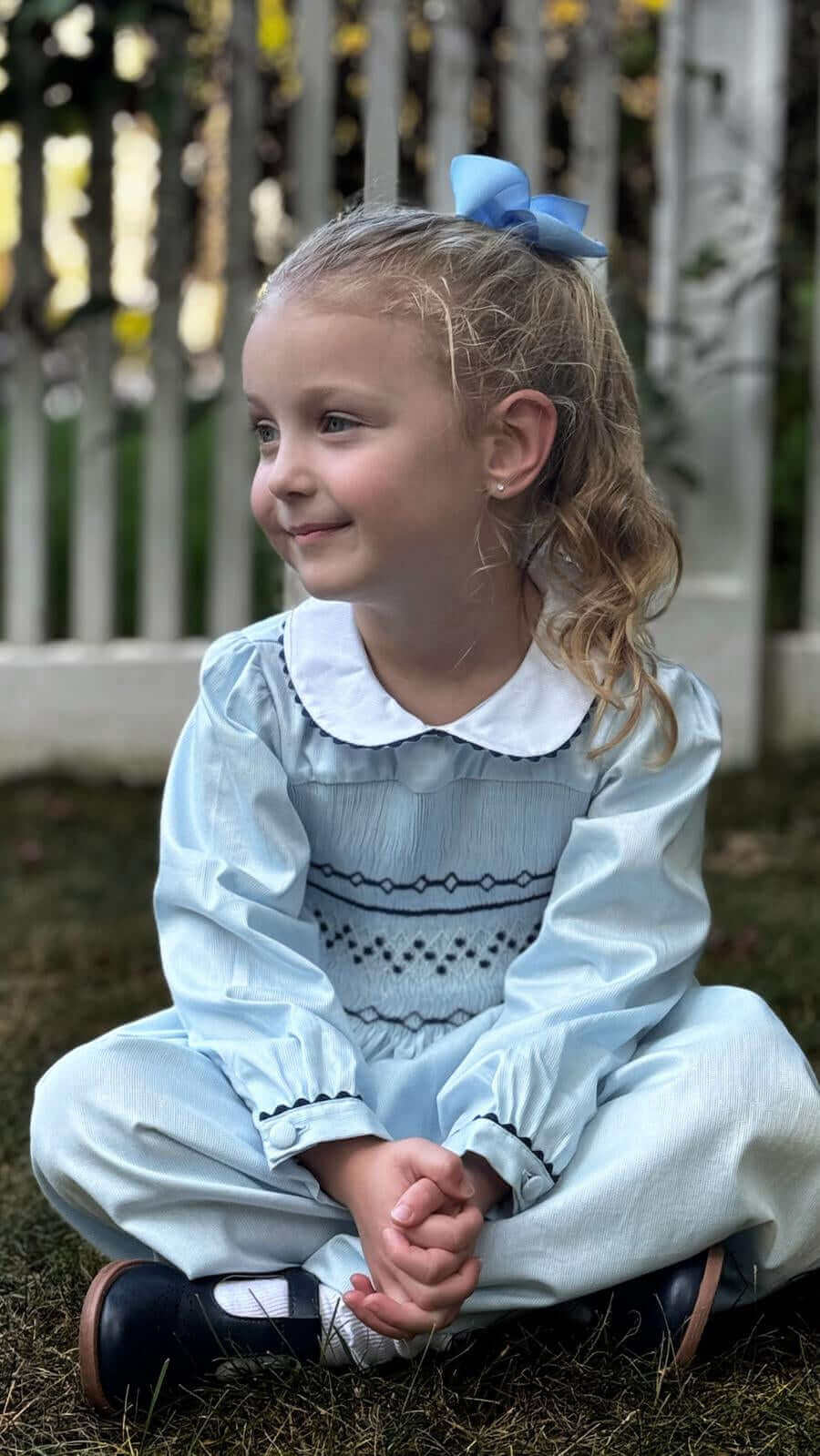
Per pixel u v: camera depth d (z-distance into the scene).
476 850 1.52
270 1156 1.37
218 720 1.51
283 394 1.38
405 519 1.38
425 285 1.39
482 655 1.50
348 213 1.49
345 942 1.56
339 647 1.52
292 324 1.37
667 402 3.51
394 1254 1.29
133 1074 1.39
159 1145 1.37
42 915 2.80
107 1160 1.37
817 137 3.74
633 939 1.48
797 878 2.96
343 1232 1.42
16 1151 1.83
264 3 3.71
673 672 1.56
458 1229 1.29
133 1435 1.27
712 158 3.57
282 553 1.44
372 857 1.53
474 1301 1.36
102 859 3.15
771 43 3.53
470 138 3.60
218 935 1.49
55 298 3.97
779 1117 1.36
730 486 3.66
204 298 4.87
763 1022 1.42
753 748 3.72
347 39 3.67
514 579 1.51
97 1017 2.28
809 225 3.80
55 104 3.47
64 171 4.04
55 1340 1.41
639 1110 1.38
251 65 3.47
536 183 3.56
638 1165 1.35
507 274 1.44
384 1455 1.21
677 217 3.57
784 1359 1.36
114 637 3.76
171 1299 1.33
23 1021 2.27
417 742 1.48
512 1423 1.26
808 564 3.83
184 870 1.51
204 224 3.68
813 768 3.65
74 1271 1.53
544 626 1.51
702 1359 1.36
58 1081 1.40
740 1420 1.26
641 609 1.53
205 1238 1.37
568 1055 1.41
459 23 3.45
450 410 1.38
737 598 3.67
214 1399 1.31
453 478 1.40
